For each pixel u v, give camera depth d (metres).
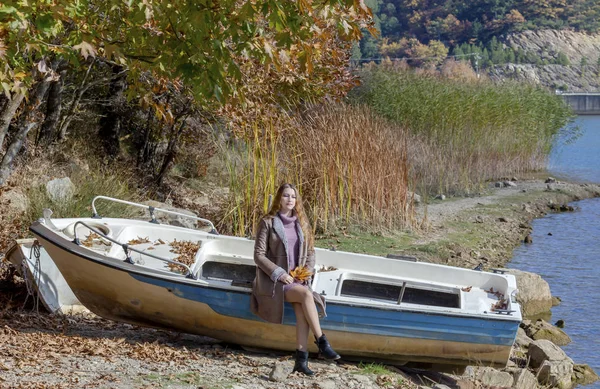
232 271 8.40
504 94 27.98
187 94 14.50
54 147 16.16
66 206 11.95
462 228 17.75
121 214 12.81
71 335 7.98
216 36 7.93
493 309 7.89
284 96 15.92
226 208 13.99
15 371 6.32
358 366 7.89
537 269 15.27
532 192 24.17
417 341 7.73
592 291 13.75
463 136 24.70
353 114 16.59
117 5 7.76
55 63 13.05
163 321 7.90
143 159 18.98
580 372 9.80
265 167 13.62
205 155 19.38
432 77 27.83
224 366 7.26
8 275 9.44
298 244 7.41
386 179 15.98
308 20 7.67
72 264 7.76
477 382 8.24
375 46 194.75
